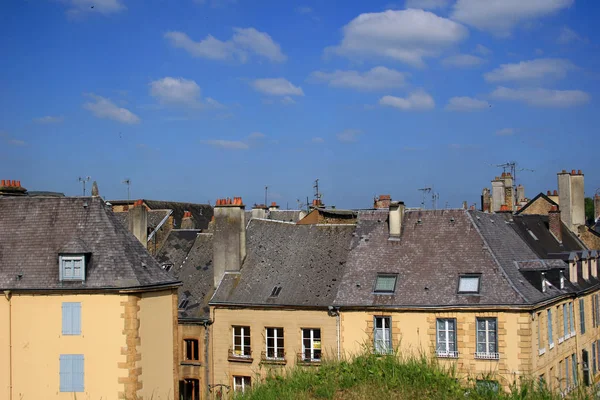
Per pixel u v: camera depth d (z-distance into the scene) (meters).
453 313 32.88
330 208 58.34
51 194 44.78
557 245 43.84
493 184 53.88
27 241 30.41
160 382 29.88
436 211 37.31
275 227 39.62
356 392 18.88
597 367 42.81
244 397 20.23
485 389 18.83
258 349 35.66
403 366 19.81
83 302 28.78
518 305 32.03
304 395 19.16
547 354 34.19
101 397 28.30
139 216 40.56
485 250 34.84
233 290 36.97
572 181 50.22
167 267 40.44
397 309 33.47
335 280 35.81
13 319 29.08
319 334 34.94
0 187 33.84
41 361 28.73
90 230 30.39
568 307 38.34
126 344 28.41
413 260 35.44
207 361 36.44
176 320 31.14
